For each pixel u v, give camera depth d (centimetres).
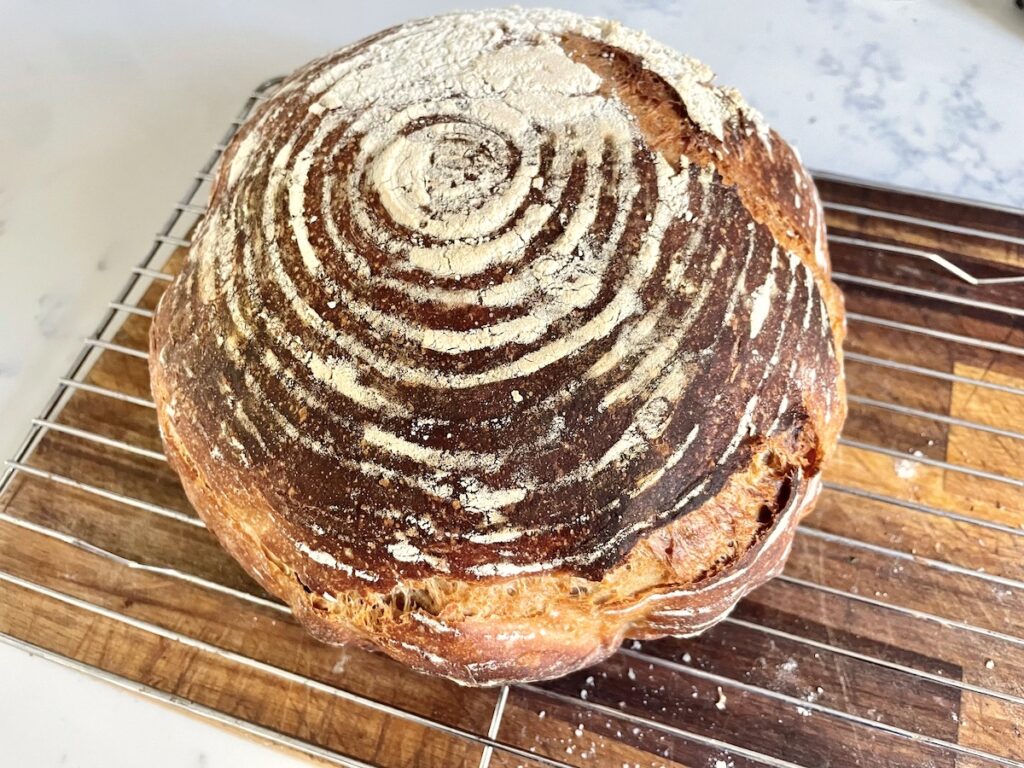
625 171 25
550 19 29
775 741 28
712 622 27
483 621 23
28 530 32
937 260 35
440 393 23
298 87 28
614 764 27
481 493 22
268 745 28
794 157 29
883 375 34
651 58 27
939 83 42
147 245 40
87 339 35
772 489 24
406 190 25
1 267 40
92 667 29
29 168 43
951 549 31
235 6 48
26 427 36
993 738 27
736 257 24
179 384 26
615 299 23
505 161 25
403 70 27
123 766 28
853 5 45
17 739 28
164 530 32
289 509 23
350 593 24
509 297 23
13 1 48
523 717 28
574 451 22
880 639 29
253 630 30
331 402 23
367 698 28
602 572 23
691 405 23
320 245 24
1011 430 33
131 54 46
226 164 28
